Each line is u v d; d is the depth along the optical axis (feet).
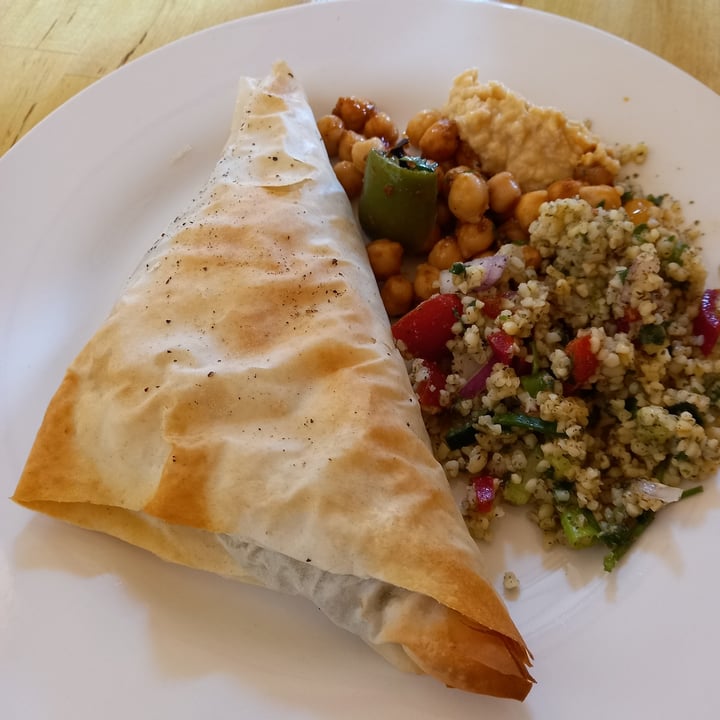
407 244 0.84
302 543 0.59
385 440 0.62
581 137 0.82
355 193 0.90
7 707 0.58
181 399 0.63
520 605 0.64
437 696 0.59
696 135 0.83
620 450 0.70
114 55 1.00
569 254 0.77
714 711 0.56
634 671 0.58
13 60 0.99
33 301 0.78
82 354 0.69
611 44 0.89
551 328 0.77
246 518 0.60
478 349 0.75
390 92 0.93
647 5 0.99
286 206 0.76
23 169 0.85
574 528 0.67
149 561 0.65
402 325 0.77
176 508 0.61
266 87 0.87
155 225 0.86
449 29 0.93
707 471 0.66
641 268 0.73
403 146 0.83
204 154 0.89
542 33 0.91
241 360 0.66
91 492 0.65
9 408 0.72
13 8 1.04
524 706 0.58
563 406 0.70
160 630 0.62
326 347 0.66
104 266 0.83
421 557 0.57
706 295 0.74
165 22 1.03
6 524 0.66
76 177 0.85
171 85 0.91
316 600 0.61
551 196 0.81
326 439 0.61
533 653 0.60
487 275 0.77
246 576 0.64
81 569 0.64
